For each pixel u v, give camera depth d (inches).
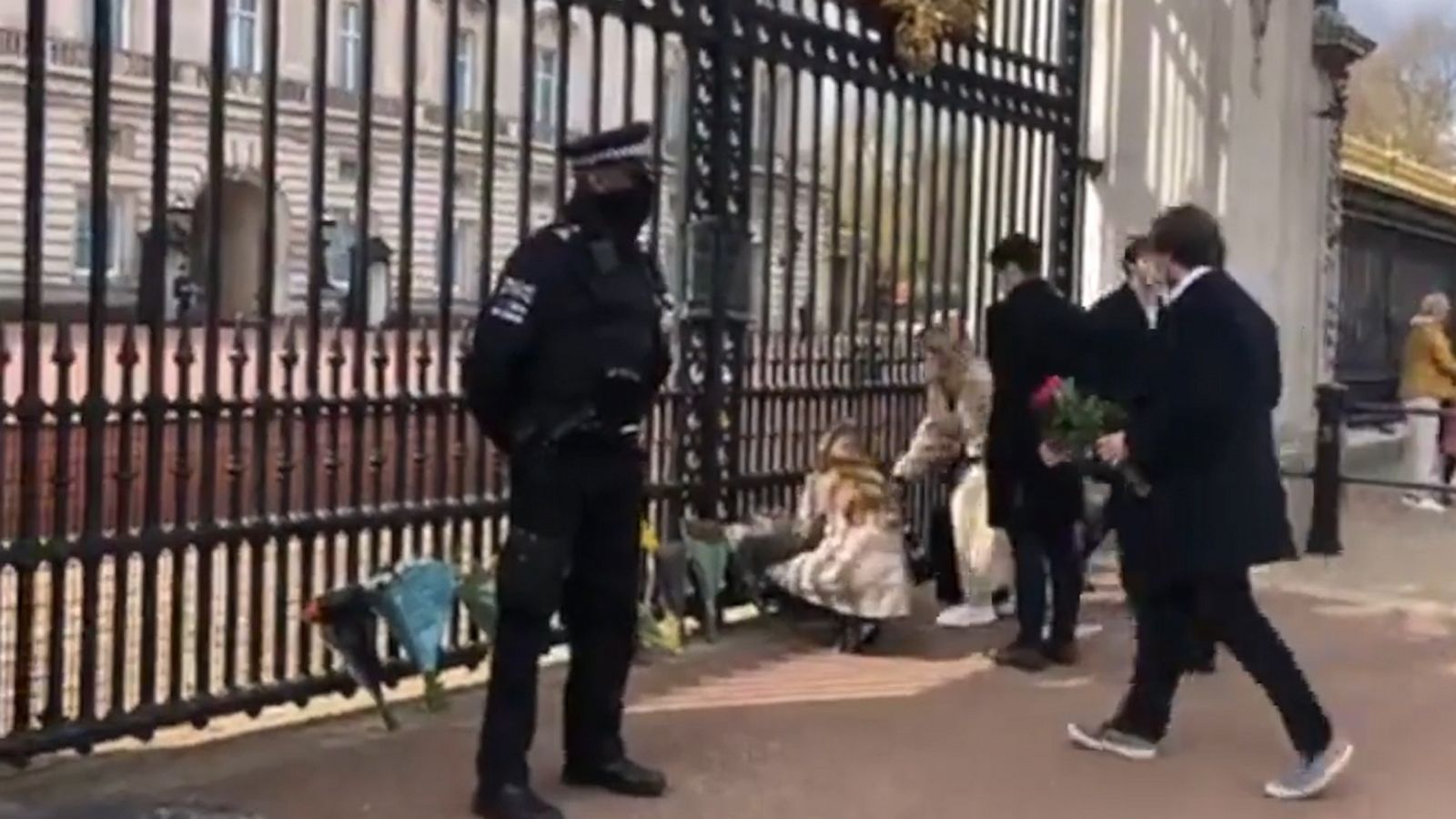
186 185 925.2
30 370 213.6
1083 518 330.6
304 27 971.9
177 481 232.7
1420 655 343.6
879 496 327.9
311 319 250.5
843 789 234.2
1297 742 238.8
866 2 358.9
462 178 861.2
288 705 266.4
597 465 215.9
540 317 211.2
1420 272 906.1
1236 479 237.0
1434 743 271.7
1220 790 241.3
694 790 231.0
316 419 251.8
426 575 259.6
